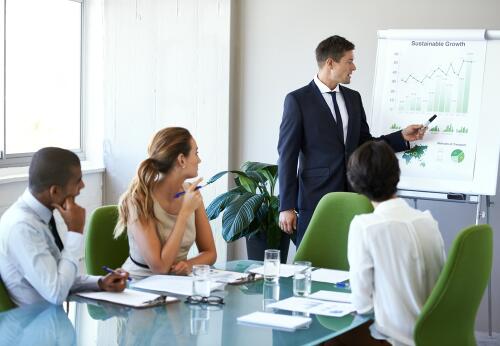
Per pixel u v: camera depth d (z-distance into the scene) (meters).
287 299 2.48
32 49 5.13
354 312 2.33
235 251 5.41
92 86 5.64
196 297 2.43
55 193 2.40
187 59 5.29
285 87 5.11
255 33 5.16
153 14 5.36
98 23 5.56
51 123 5.38
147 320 2.20
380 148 2.35
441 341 2.27
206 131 5.27
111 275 2.53
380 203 2.36
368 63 4.83
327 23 4.93
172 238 2.93
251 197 4.50
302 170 4.00
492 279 4.61
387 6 4.75
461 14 4.57
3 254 2.39
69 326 2.13
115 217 3.22
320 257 3.33
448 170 4.18
